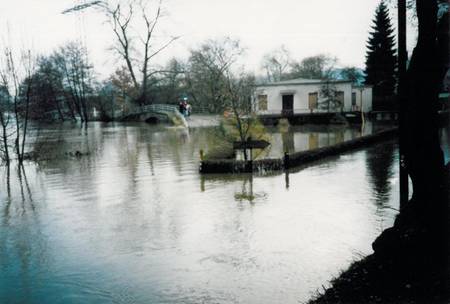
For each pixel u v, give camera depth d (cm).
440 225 582
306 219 1133
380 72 5728
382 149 2598
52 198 1541
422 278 509
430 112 638
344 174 1762
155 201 1412
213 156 2177
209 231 1073
